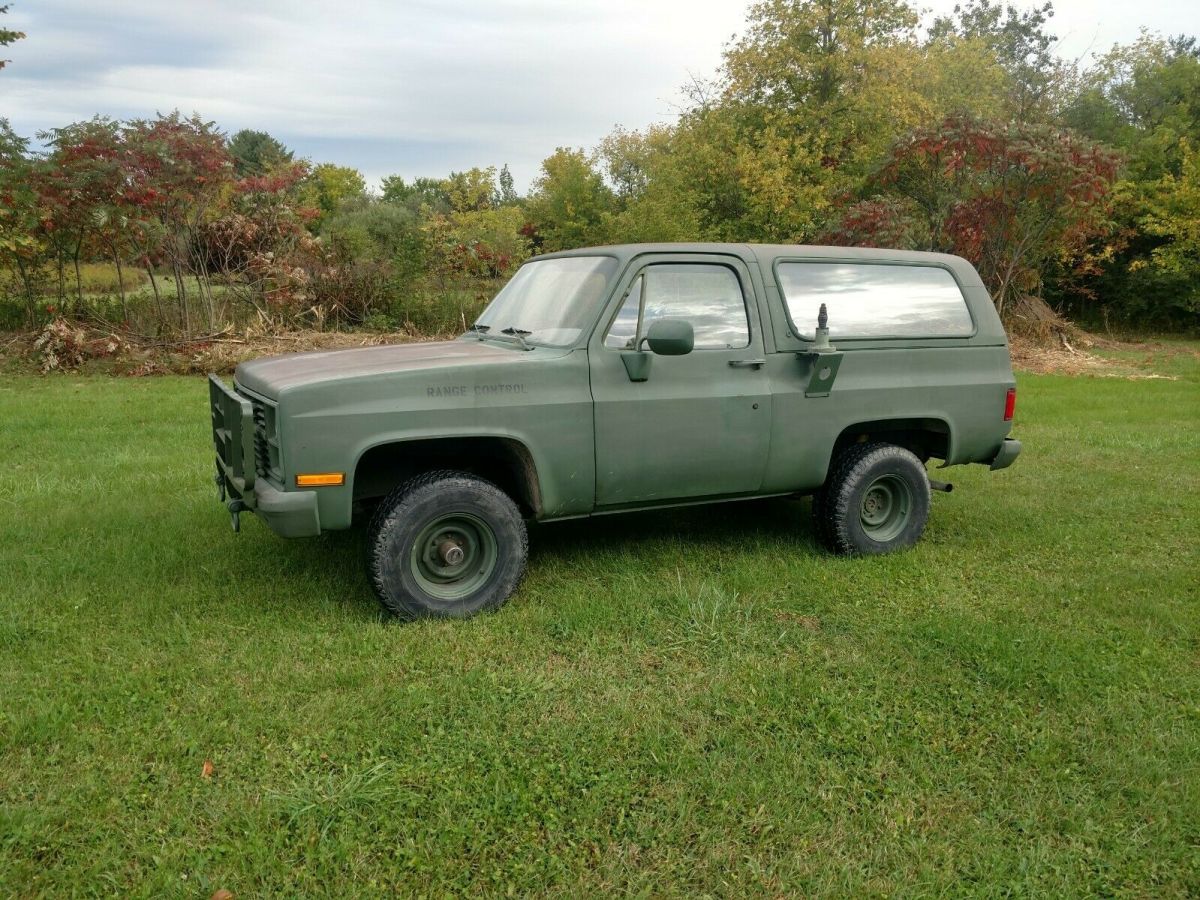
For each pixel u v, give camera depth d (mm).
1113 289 27375
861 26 27078
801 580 5059
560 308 4867
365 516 4984
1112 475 7973
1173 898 2572
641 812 2902
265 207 18312
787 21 26688
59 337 14617
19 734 3221
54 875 2531
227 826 2785
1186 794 3031
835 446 5668
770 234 23719
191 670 3781
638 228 21406
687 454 4879
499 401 4375
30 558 5039
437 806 2893
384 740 3275
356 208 40219
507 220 36188
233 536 5582
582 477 4641
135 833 2727
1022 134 17953
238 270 17844
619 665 3975
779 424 5109
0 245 14281
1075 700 3656
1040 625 4453
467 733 3342
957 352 5711
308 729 3342
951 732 3422
